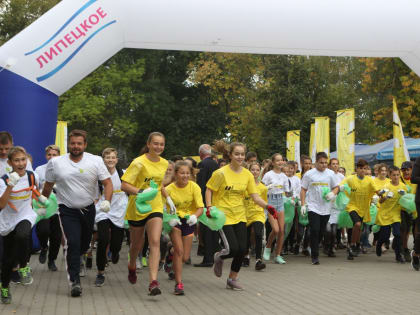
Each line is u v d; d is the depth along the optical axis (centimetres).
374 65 3209
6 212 711
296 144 2209
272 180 1144
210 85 4081
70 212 739
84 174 730
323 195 1148
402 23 1300
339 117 1781
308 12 1262
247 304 700
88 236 757
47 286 823
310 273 1003
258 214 1061
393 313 643
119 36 1227
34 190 730
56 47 1169
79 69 1205
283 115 3541
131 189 730
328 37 1286
